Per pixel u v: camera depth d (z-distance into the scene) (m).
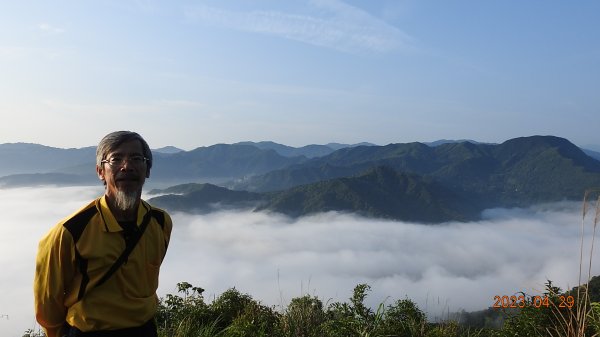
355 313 4.52
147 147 2.13
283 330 4.50
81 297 1.92
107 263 1.93
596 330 3.21
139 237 2.02
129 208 1.99
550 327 3.84
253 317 4.96
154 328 2.17
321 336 4.30
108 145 2.01
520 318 4.18
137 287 2.03
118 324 1.95
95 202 2.04
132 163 2.01
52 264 1.90
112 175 1.99
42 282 1.92
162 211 2.21
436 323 4.73
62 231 1.89
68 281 1.94
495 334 4.29
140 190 2.07
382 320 4.61
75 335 1.94
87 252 1.89
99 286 1.94
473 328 4.59
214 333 4.43
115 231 1.96
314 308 4.79
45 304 1.95
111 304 1.94
